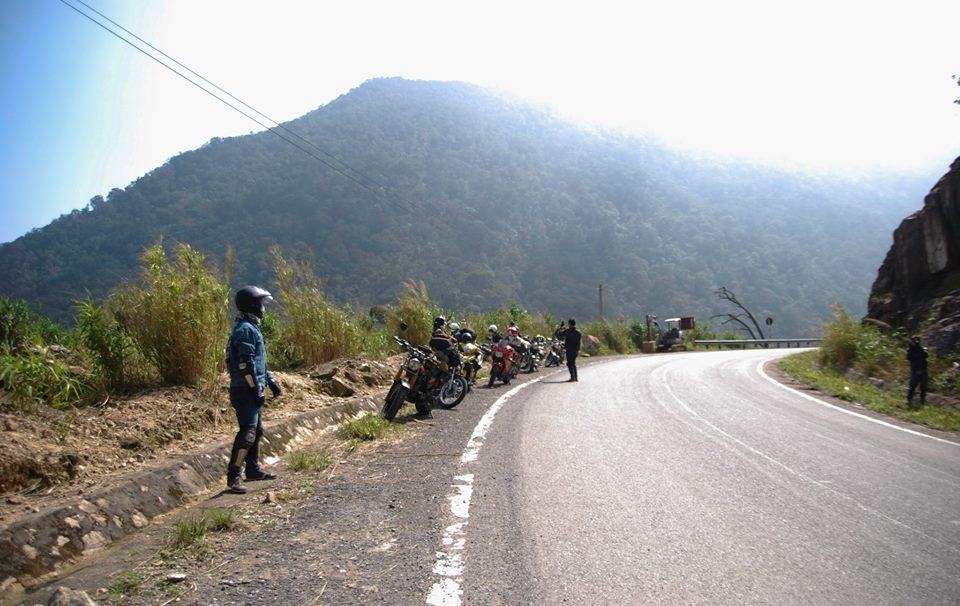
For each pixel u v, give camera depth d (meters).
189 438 6.41
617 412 10.66
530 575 3.84
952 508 5.44
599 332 39.12
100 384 6.75
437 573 3.85
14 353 6.63
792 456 7.44
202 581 3.71
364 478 6.08
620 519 4.92
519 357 17.17
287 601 3.46
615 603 3.48
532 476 6.18
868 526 4.89
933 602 3.58
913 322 18.72
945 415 12.12
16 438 5.01
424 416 9.77
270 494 5.33
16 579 3.61
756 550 4.33
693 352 42.56
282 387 8.95
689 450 7.59
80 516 4.26
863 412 12.12
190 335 7.45
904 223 20.59
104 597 3.46
